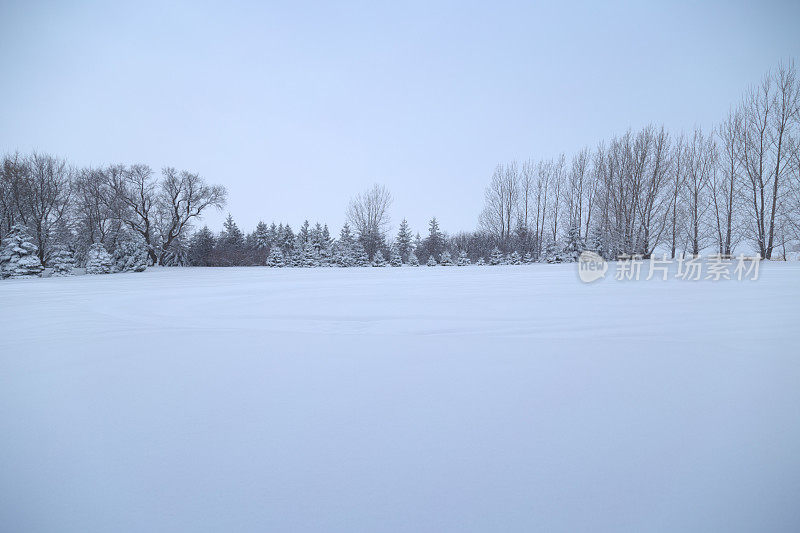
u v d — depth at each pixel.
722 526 1.57
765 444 2.15
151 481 1.92
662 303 6.86
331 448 2.18
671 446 2.14
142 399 2.90
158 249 32.31
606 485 1.83
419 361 3.74
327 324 5.68
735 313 5.85
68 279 17.98
